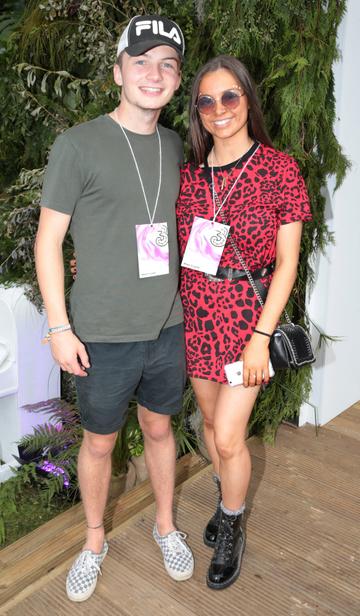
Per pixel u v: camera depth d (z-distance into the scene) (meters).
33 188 2.70
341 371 2.98
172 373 1.82
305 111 2.37
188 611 1.84
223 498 1.89
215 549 1.96
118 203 1.60
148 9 2.49
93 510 1.92
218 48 2.38
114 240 1.62
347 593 1.90
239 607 1.85
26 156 3.12
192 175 1.76
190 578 1.96
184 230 1.75
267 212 1.65
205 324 1.79
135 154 1.62
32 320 2.86
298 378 2.78
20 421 2.97
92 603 1.88
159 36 1.52
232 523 1.90
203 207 1.71
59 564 2.16
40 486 2.89
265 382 1.71
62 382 3.25
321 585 1.93
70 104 2.83
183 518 2.26
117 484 2.80
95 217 1.61
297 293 2.70
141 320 1.70
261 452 2.73
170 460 1.98
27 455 2.95
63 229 1.59
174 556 1.97
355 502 2.37
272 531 2.19
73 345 1.64
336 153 2.47
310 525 2.23
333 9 2.31
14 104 2.98
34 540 2.40
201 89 1.65
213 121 1.64
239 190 1.67
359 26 2.42
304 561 2.04
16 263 3.00
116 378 1.72
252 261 1.71
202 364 1.82
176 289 1.79
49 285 1.60
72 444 2.95
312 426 2.96
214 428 1.78
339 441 2.83
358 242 2.81
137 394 1.91
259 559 2.05
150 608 1.85
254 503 2.36
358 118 2.58
